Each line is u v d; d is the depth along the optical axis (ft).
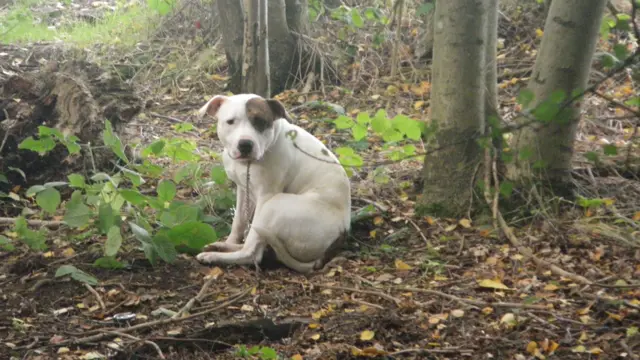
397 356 16.83
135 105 22.20
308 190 19.20
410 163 22.41
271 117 18.54
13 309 17.85
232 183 20.54
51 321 17.60
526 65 26.13
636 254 18.97
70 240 19.61
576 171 21.31
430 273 18.83
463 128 20.10
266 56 23.68
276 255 19.04
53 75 22.07
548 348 16.87
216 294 18.21
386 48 27.53
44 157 21.54
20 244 19.65
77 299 18.13
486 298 18.08
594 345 16.96
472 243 19.58
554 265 18.69
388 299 18.01
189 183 20.93
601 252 19.06
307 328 17.38
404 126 19.86
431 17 26.71
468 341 17.12
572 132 20.16
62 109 21.74
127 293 18.22
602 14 19.65
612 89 24.61
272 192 19.03
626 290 18.11
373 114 25.03
